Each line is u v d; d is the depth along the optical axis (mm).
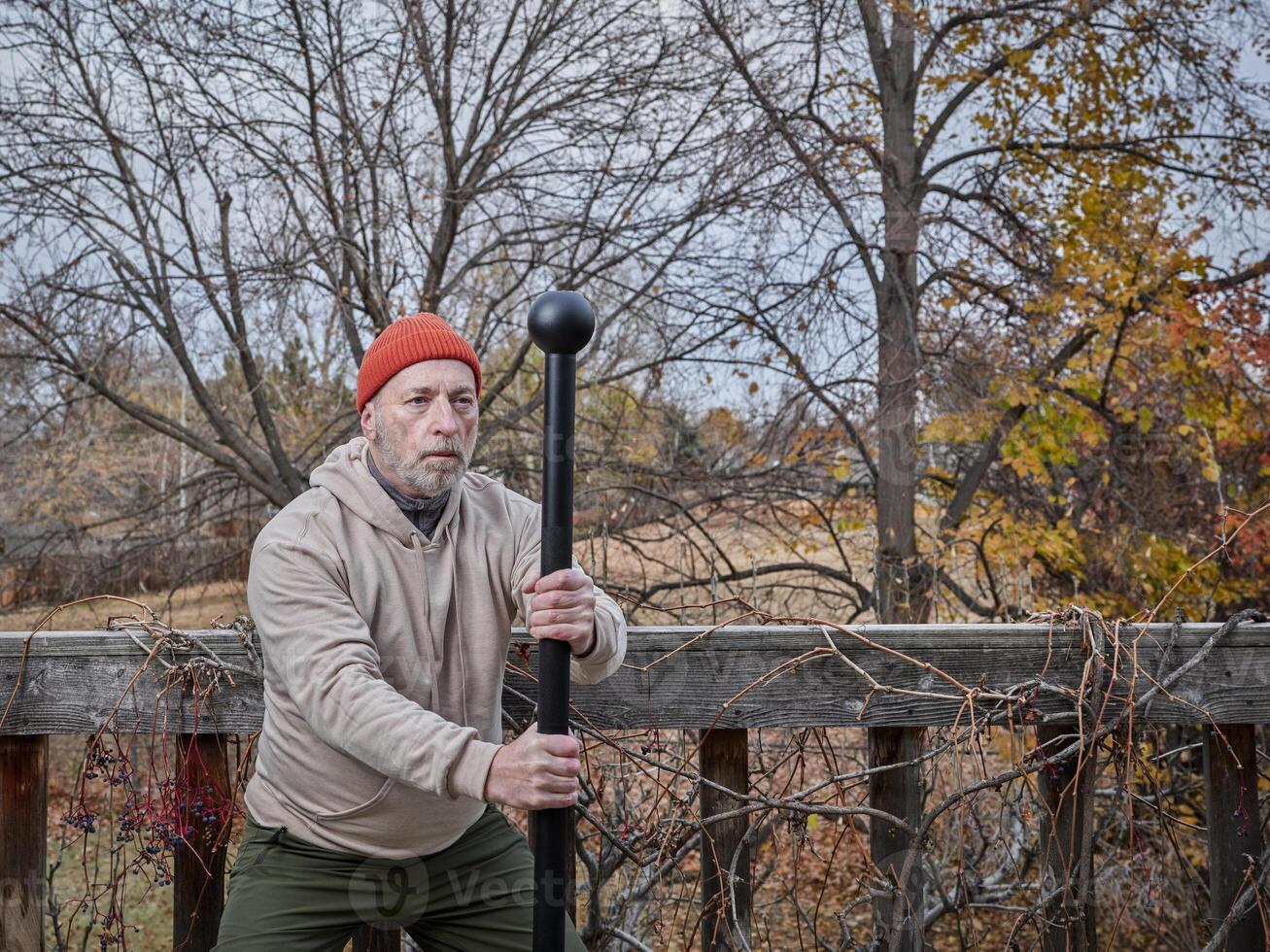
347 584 1444
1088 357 6164
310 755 1459
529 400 6801
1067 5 5934
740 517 6672
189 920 1797
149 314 5945
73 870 4293
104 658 1770
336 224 6016
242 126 6012
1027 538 5617
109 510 7023
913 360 5789
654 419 6727
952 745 1803
